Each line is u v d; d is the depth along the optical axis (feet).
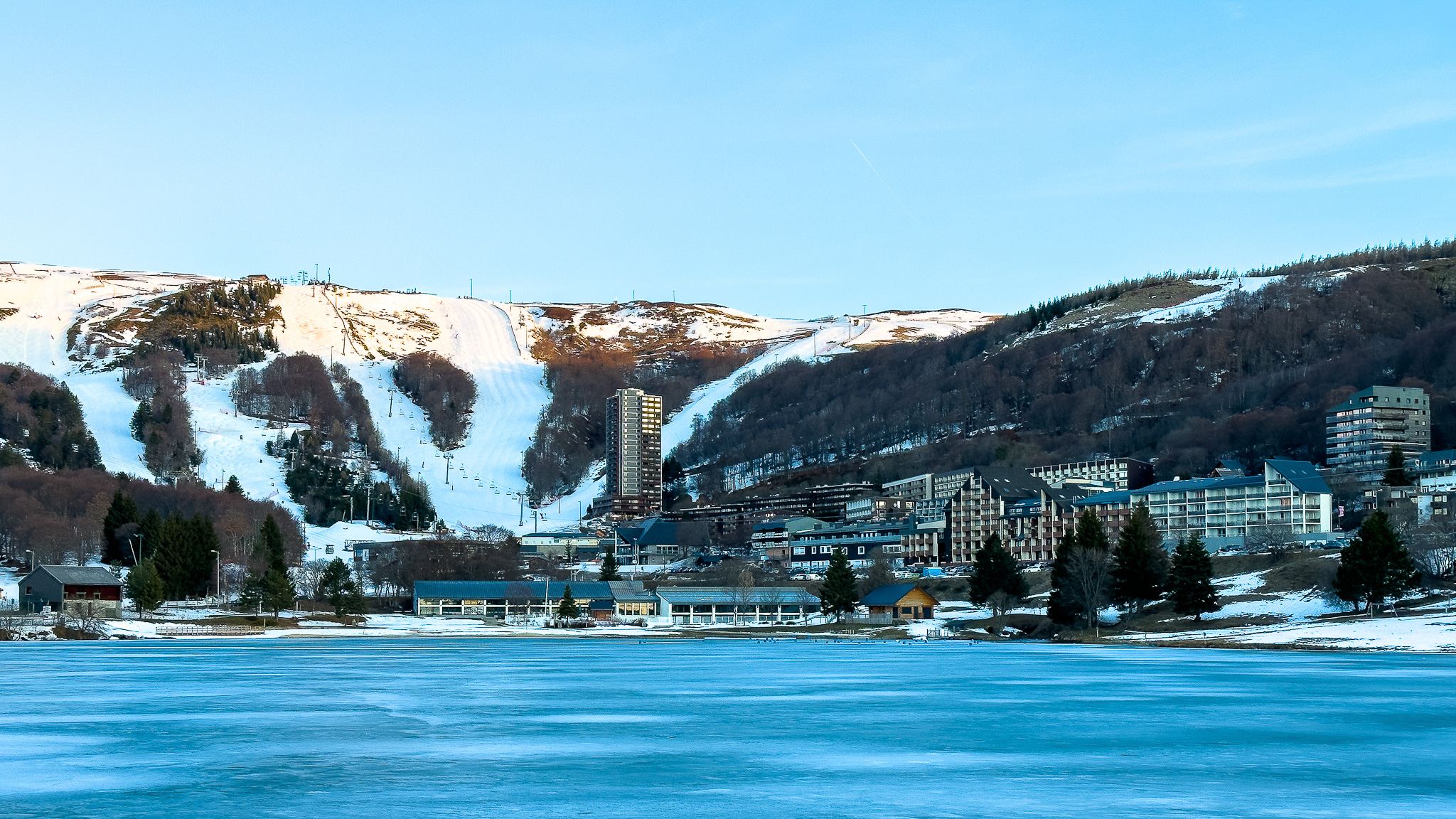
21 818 188.44
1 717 314.76
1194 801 203.00
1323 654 577.84
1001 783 219.00
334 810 194.18
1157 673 468.75
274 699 363.97
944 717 318.45
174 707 340.80
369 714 322.75
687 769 233.96
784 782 220.23
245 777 223.92
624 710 335.26
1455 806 198.70
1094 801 202.59
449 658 590.14
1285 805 199.00
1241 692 382.42
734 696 378.94
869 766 237.86
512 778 223.92
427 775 226.79
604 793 209.67
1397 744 268.82
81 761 241.96
